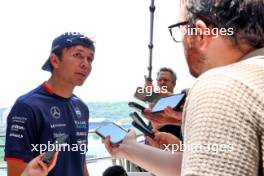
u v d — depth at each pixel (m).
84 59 1.49
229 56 0.56
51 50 1.48
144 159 0.97
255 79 0.49
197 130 0.47
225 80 0.49
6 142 1.33
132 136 1.08
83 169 1.53
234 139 0.45
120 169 1.62
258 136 0.45
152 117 1.18
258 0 0.54
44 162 1.18
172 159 0.92
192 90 0.53
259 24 0.54
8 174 1.31
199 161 0.45
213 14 0.56
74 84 1.48
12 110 1.36
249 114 0.46
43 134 1.36
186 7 0.61
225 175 0.43
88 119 1.62
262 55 0.55
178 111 1.12
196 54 0.60
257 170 0.46
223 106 0.46
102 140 1.15
